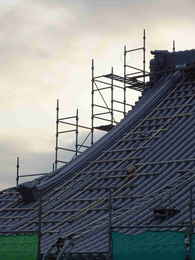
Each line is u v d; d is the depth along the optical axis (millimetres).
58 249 65875
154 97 100500
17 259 59719
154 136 91750
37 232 62812
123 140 94938
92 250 66062
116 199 80312
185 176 78188
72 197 86312
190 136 87375
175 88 100562
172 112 95312
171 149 86500
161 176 81188
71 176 92812
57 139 104000
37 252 58969
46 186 90875
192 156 82688
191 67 99438
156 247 53719
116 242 55438
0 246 60594
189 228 57062
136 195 79312
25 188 90188
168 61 103562
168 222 68625
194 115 91562
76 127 105438
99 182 87438
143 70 106625
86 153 96000
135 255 54375
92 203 82125
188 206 70062
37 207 87438
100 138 98312
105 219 75188
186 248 52469
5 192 96562
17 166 101312
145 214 72625
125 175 85375
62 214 82375
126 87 107625
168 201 73312
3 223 86750
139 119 98312
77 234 70625
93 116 106438
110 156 92875
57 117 104688
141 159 87688
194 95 96375
